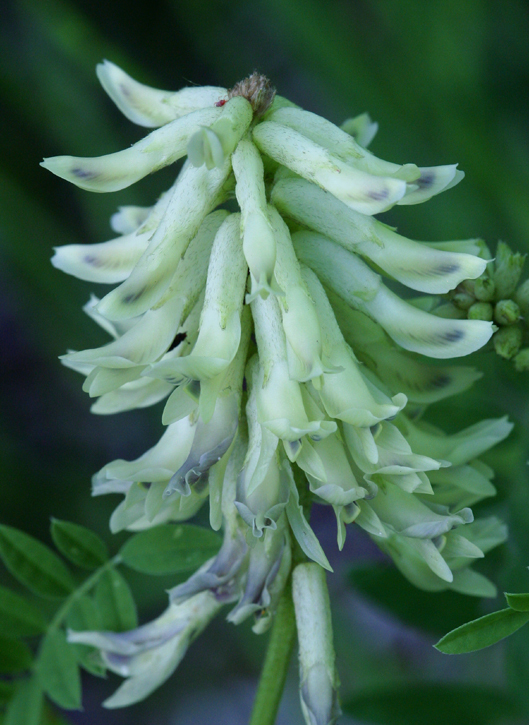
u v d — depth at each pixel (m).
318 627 0.22
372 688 0.24
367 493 0.21
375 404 0.21
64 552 0.24
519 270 0.22
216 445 0.21
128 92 0.22
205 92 0.22
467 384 0.22
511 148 0.34
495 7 0.37
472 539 0.23
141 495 0.22
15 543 0.24
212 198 0.21
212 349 0.21
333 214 0.21
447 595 0.25
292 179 0.22
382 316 0.22
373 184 0.21
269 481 0.21
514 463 0.24
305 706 0.22
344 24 0.36
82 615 0.24
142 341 0.21
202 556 0.24
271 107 0.22
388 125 0.34
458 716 0.24
